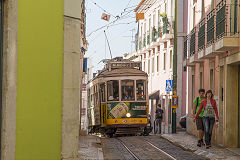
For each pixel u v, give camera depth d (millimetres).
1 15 7109
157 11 42312
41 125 8047
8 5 7191
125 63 23641
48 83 8211
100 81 23375
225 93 15859
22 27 7586
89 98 28844
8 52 7184
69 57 8664
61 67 8539
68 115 8664
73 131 8789
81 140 19562
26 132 7691
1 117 7121
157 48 42312
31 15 7797
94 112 25703
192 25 25156
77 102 8867
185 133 23547
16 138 7453
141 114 22750
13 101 7320
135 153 14469
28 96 7730
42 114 8070
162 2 40250
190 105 24234
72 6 8750
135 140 19672
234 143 15602
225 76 15984
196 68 23219
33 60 7840
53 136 8352
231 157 12789
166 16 37094
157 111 28031
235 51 14812
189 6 26109
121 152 14922
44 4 8102
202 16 22312
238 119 15711
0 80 7102
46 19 8156
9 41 7207
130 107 22625
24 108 7637
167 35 36812
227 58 15727
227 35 15367
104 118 22797
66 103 8617
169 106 27234
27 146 7727
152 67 45094
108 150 15570
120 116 22484
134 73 22812
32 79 7816
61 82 8547
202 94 15812
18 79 7488
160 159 12867
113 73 22703
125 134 24422
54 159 8375
